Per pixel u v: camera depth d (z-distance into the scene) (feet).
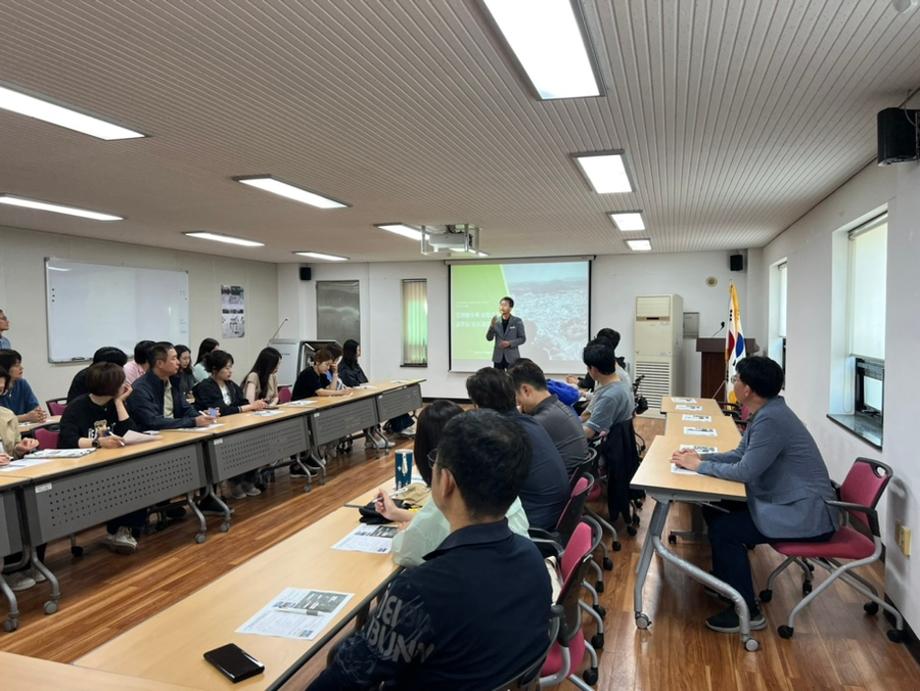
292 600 5.53
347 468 20.49
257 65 8.06
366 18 6.85
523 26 6.94
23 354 22.54
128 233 23.50
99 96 9.12
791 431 9.43
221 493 17.58
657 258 31.30
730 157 12.57
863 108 9.71
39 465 10.80
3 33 7.13
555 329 32.83
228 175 14.06
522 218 20.11
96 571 12.23
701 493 9.18
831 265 15.92
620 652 9.07
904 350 9.38
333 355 21.42
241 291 33.91
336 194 16.21
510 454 3.92
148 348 16.61
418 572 3.80
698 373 30.78
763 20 6.84
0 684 4.27
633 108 9.71
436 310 34.99
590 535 6.12
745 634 9.07
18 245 22.29
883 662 8.73
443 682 3.66
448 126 10.55
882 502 10.60
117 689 4.19
